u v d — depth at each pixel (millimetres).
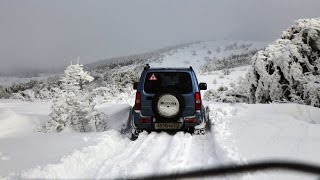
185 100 9320
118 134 8984
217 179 4891
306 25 15344
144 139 8609
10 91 36344
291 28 16250
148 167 5984
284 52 14734
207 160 6426
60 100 10031
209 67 99562
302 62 14555
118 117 11664
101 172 5738
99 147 7062
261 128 8656
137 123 9352
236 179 4836
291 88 14461
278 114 10484
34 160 5895
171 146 7637
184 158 6480
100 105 14977
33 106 16625
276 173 5070
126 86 26547
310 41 14914
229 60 108250
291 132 8070
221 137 7820
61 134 8758
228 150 6438
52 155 6227
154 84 9484
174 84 9508
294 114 10875
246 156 6102
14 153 6488
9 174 5043
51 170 5211
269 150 6527
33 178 4828
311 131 8078
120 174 5410
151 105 9312
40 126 9938
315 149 6473
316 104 13312
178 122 9180
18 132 9234
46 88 30641
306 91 13734
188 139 8398
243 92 17547
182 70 9516
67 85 10523
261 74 15359
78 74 10641
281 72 14914
